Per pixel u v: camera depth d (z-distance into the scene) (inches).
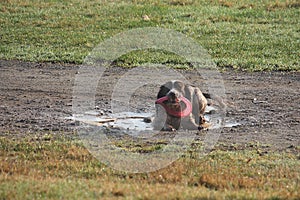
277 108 614.2
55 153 466.9
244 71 777.6
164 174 418.6
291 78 745.0
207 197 359.6
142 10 1084.5
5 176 398.9
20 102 627.8
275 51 869.8
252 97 657.0
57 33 959.0
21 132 525.3
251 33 962.7
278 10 1095.0
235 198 362.9
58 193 362.6
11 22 1010.7
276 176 425.4
